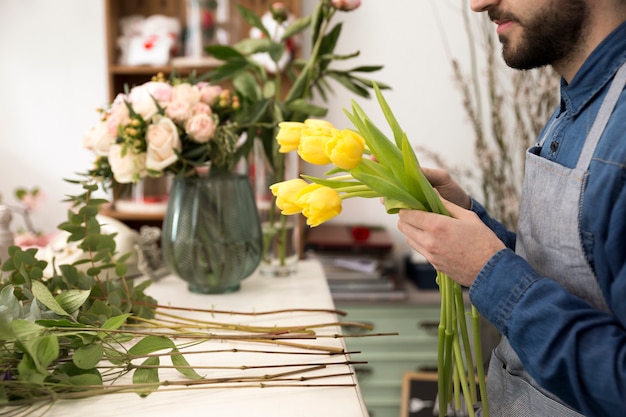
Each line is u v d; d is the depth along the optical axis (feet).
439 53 9.53
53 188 10.13
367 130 2.92
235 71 5.31
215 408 2.87
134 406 2.90
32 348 2.64
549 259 3.10
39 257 4.89
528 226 3.35
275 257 5.36
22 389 2.74
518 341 2.69
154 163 4.42
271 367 3.18
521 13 2.96
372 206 9.85
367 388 8.49
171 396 3.01
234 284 4.77
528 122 9.20
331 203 2.75
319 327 3.76
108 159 4.64
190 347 3.65
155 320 3.94
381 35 9.52
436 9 9.46
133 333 3.09
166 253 4.71
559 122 3.27
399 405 8.46
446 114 9.62
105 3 8.72
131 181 4.55
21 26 9.86
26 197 9.59
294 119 5.31
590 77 2.99
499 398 3.74
